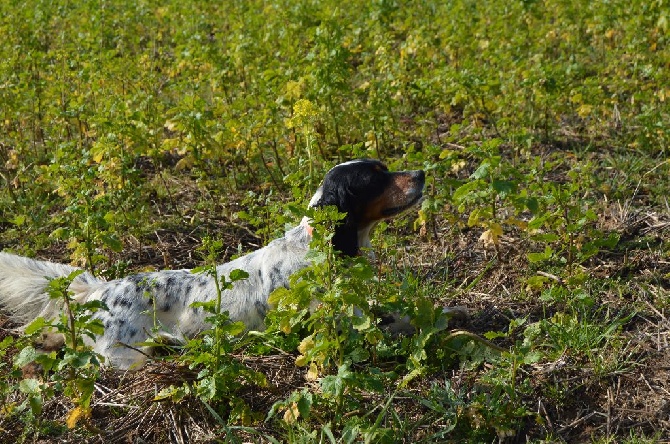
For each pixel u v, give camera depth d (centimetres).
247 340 537
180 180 879
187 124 815
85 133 908
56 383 497
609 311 597
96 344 578
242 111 906
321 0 1298
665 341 558
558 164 845
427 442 475
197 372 525
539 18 1175
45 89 1010
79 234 634
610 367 529
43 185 847
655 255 668
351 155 870
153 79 1022
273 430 502
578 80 1015
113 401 538
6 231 786
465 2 1250
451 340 543
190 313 576
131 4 1427
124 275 670
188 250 745
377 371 474
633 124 912
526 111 936
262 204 811
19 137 902
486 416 482
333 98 880
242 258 595
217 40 1273
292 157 832
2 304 614
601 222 729
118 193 761
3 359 580
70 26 1307
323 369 529
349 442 448
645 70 934
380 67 989
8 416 524
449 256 700
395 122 907
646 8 1049
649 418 491
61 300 588
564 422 497
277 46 1134
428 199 691
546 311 611
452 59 1055
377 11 1105
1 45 1170
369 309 530
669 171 800
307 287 484
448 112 934
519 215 739
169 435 510
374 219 586
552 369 527
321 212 485
